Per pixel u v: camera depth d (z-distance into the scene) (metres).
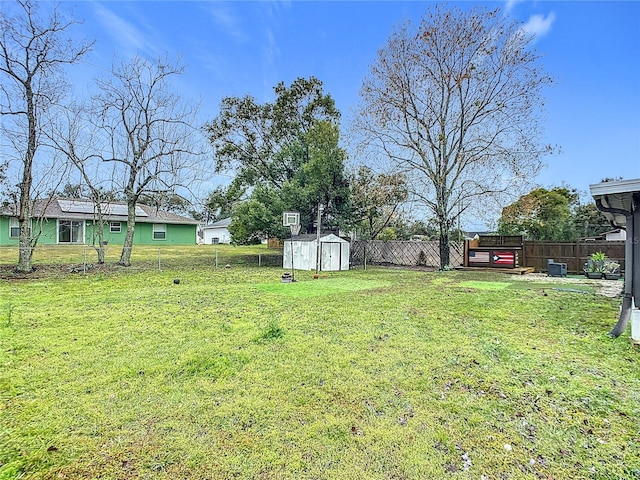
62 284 8.73
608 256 13.10
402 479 1.98
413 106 13.80
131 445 2.25
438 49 13.16
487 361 3.71
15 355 3.76
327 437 2.36
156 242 25.73
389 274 12.70
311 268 13.96
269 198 15.18
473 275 12.53
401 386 3.12
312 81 18.03
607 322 5.39
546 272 13.70
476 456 2.18
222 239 35.62
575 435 2.40
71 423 2.48
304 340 4.38
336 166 15.45
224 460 2.12
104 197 12.85
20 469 2.01
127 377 3.24
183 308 6.16
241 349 4.02
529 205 17.64
